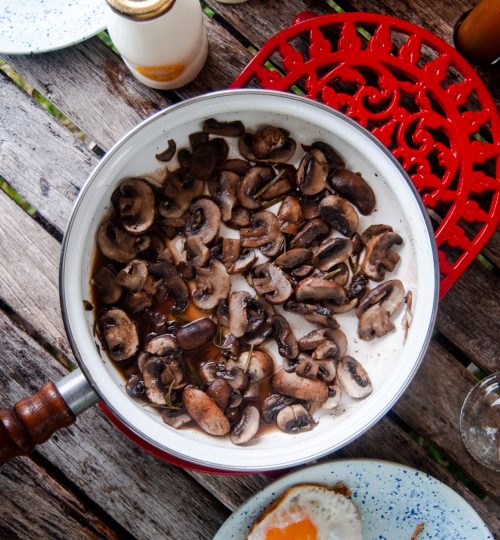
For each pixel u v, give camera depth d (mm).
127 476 638
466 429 629
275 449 563
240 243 587
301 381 579
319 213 584
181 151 574
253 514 615
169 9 523
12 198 641
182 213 584
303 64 580
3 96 631
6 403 632
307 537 621
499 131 591
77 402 536
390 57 583
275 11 628
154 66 575
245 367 579
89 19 608
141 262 576
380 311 581
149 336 586
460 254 624
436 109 627
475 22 585
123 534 651
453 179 626
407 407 633
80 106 628
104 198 560
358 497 625
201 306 584
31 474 641
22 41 606
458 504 614
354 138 544
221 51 628
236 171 587
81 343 539
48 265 631
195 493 641
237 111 552
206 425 572
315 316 578
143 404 578
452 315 627
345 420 566
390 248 583
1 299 638
